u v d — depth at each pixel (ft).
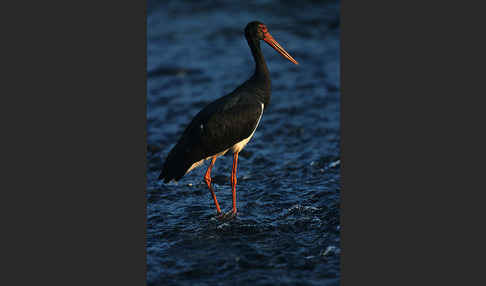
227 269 30.12
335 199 38.19
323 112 56.65
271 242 32.99
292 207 37.47
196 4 103.14
